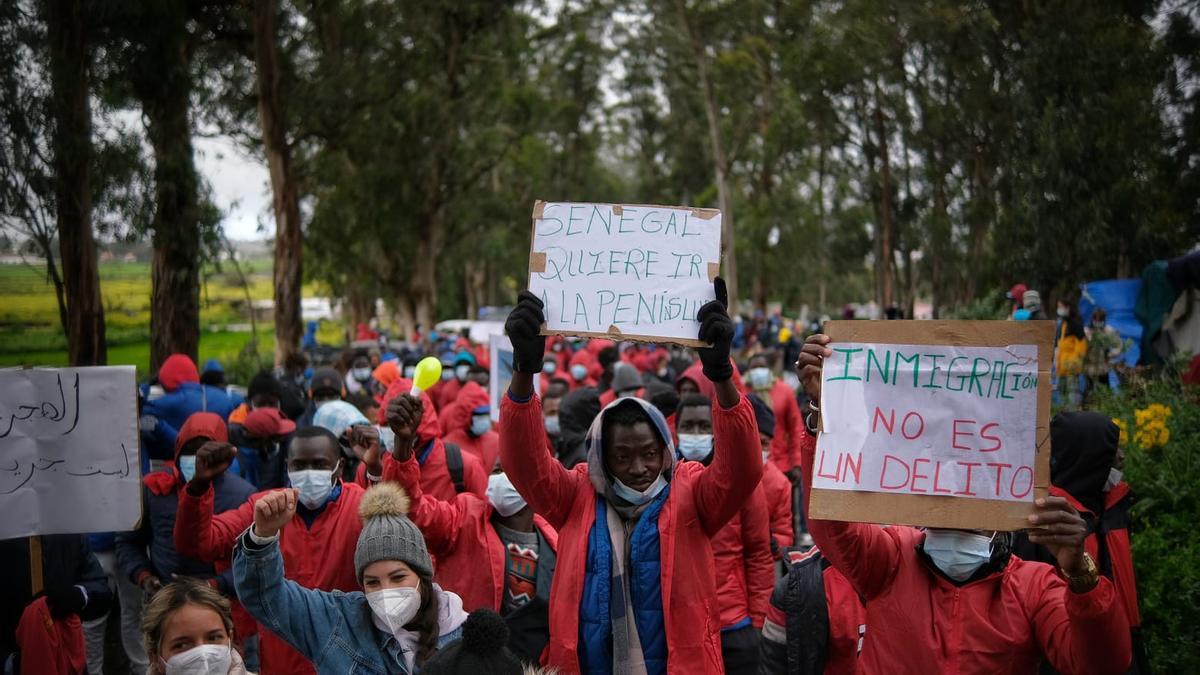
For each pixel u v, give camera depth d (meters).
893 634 3.50
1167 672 6.13
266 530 3.69
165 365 10.20
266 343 49.31
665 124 67.75
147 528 6.56
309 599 3.78
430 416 6.21
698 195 67.88
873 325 3.49
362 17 27.52
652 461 4.02
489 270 72.62
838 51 36.59
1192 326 17.20
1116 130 20.20
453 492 6.27
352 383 15.84
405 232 35.75
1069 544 3.10
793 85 39.06
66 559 5.17
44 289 17.11
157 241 16.98
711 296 3.91
